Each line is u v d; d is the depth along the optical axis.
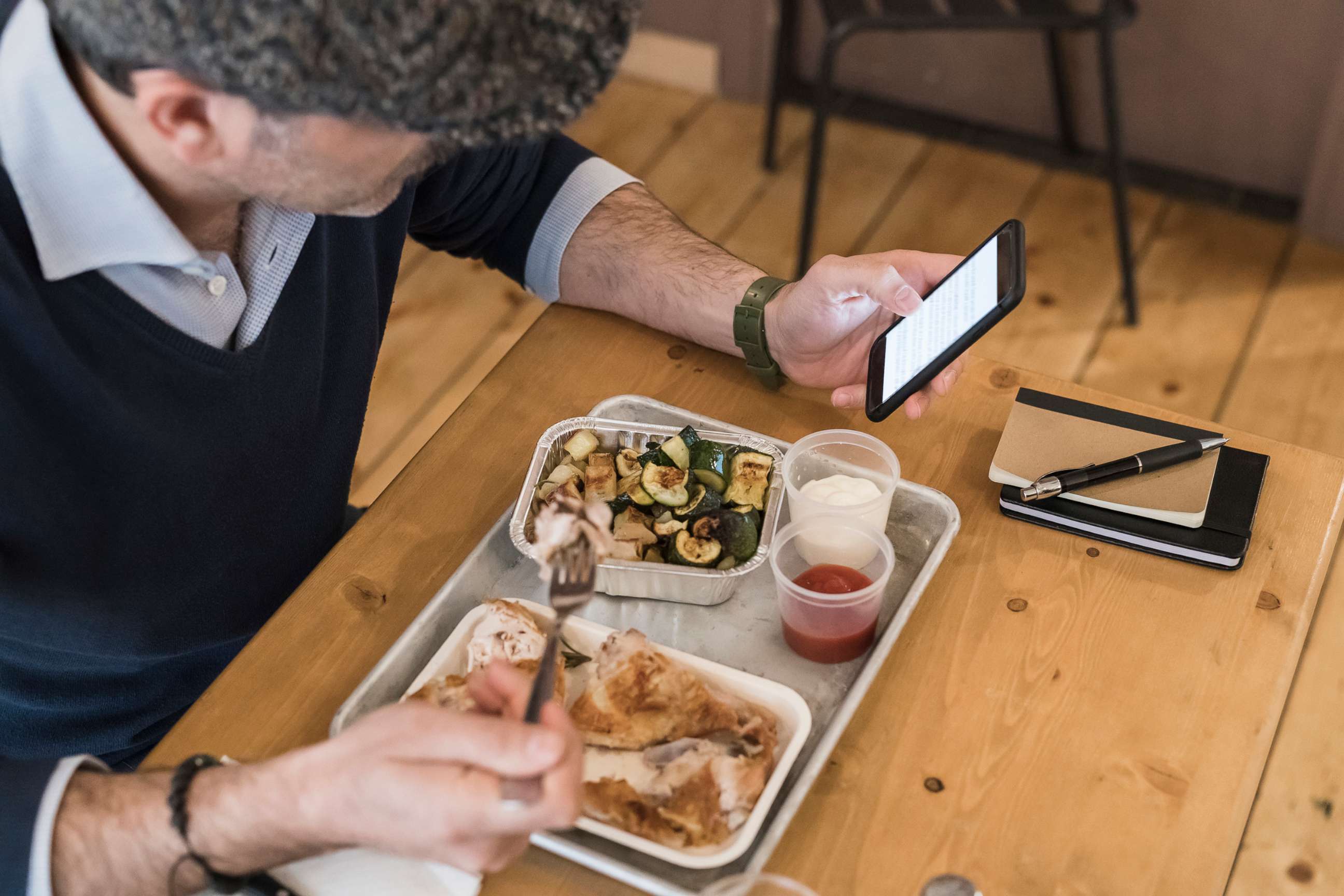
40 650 1.00
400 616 0.93
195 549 1.00
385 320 1.19
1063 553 0.97
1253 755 0.84
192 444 0.95
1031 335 2.26
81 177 0.80
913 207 2.53
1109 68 2.09
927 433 1.07
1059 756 0.84
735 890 0.72
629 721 0.83
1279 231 2.44
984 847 0.80
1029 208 2.51
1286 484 1.01
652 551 0.95
